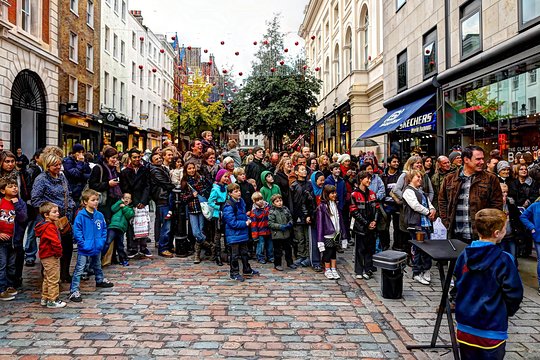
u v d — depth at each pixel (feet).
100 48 82.07
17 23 51.49
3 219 17.88
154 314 16.49
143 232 25.68
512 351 13.24
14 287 19.48
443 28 40.50
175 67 155.43
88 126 73.41
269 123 77.71
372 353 13.21
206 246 25.88
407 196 21.04
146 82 115.14
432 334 14.66
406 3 49.57
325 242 21.90
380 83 62.39
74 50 70.38
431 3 42.98
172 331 14.84
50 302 17.12
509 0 30.40
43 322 15.58
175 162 28.86
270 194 26.22
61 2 64.34
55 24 60.70
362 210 21.97
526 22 28.55
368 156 35.63
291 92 78.23
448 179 18.95
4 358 12.69
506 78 31.14
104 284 19.98
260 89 79.10
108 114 78.84
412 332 14.85
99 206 23.45
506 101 31.14
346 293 19.44
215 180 26.22
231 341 14.06
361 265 21.97
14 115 52.80
